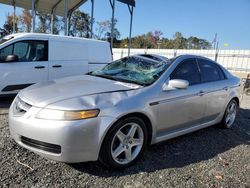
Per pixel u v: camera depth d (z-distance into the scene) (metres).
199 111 4.38
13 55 6.37
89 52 8.09
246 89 12.59
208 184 3.10
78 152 2.88
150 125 3.55
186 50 20.84
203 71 4.66
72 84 3.60
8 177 2.87
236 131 5.41
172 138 4.19
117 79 3.90
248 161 3.89
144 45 52.16
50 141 2.83
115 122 3.06
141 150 3.46
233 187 3.09
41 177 2.93
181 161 3.66
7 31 33.19
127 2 14.59
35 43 6.90
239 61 17.95
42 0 15.27
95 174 3.09
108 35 38.28
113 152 3.15
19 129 3.01
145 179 3.08
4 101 6.52
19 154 3.39
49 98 3.07
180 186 3.00
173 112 3.83
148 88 3.56
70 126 2.80
